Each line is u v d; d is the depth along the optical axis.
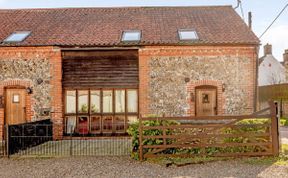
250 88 16.61
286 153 12.37
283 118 29.41
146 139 11.80
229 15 20.23
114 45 16.48
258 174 9.58
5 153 12.61
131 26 18.75
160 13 20.89
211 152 11.91
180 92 16.66
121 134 17.12
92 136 16.97
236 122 12.21
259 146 11.97
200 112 16.70
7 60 16.86
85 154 12.66
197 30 18.02
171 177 9.39
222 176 9.42
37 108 16.84
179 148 11.98
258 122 12.09
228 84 16.62
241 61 16.62
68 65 17.14
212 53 16.64
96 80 17.12
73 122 17.20
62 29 18.39
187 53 16.66
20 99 17.00
